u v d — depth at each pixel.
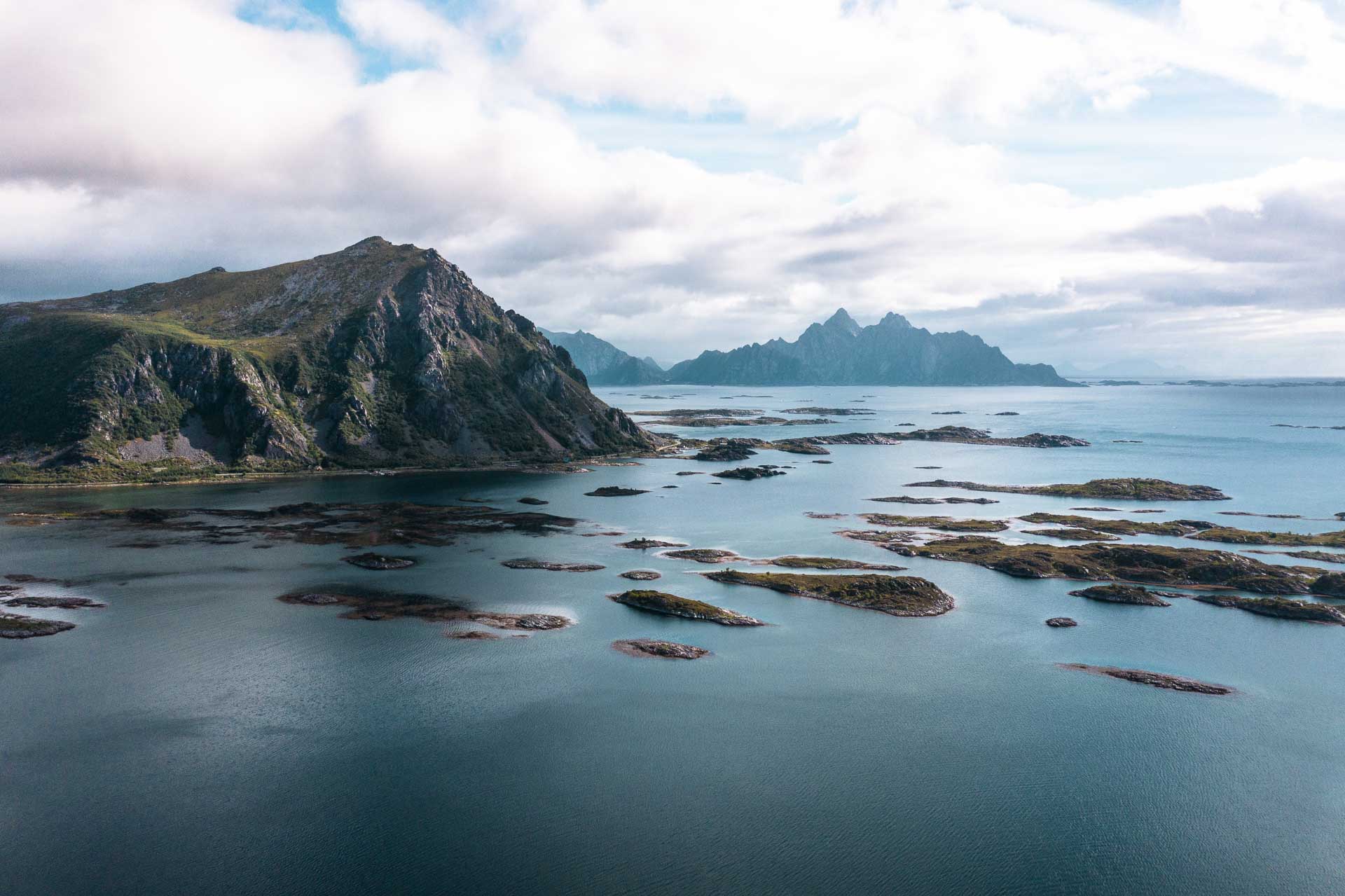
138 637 131.12
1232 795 90.69
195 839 79.06
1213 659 130.12
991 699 114.00
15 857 75.88
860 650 132.12
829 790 90.19
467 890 72.56
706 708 109.88
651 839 80.56
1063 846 81.06
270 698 109.94
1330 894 74.81
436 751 96.75
